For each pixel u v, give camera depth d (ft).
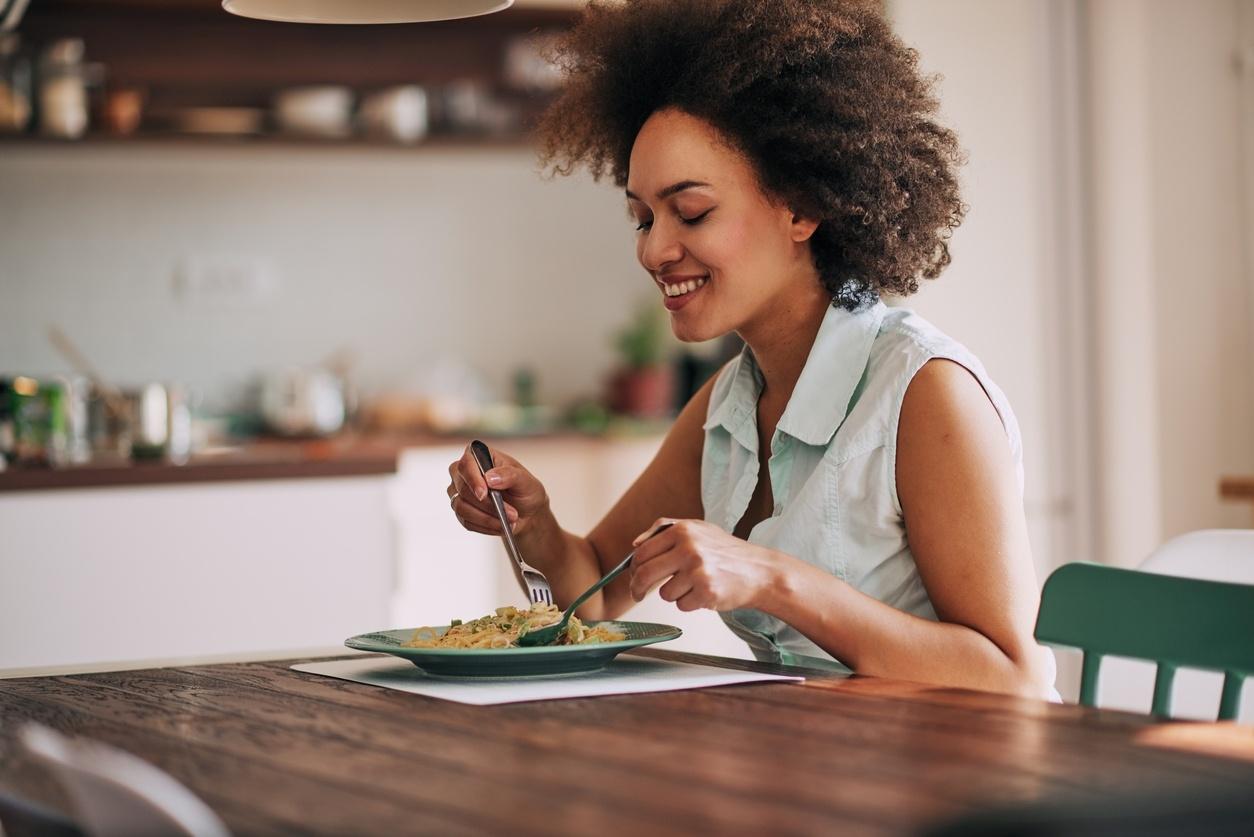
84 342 15.46
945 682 4.24
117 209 15.52
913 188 5.24
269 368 15.92
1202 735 3.19
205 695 4.05
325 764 3.03
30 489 8.73
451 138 15.40
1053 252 9.87
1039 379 9.84
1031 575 4.51
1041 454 9.85
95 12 15.25
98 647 8.86
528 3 15.35
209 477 9.04
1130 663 4.63
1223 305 10.19
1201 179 10.17
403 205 16.28
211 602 9.05
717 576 4.05
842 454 4.82
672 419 15.74
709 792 2.70
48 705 3.97
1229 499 9.49
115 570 8.89
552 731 3.33
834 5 5.22
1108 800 2.62
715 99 4.93
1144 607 4.01
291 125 15.10
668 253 5.05
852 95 4.99
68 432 9.73
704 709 3.59
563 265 16.67
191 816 2.08
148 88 15.44
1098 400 9.77
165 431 9.84
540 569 5.67
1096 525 9.83
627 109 5.63
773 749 3.08
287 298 15.97
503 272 16.52
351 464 9.30
